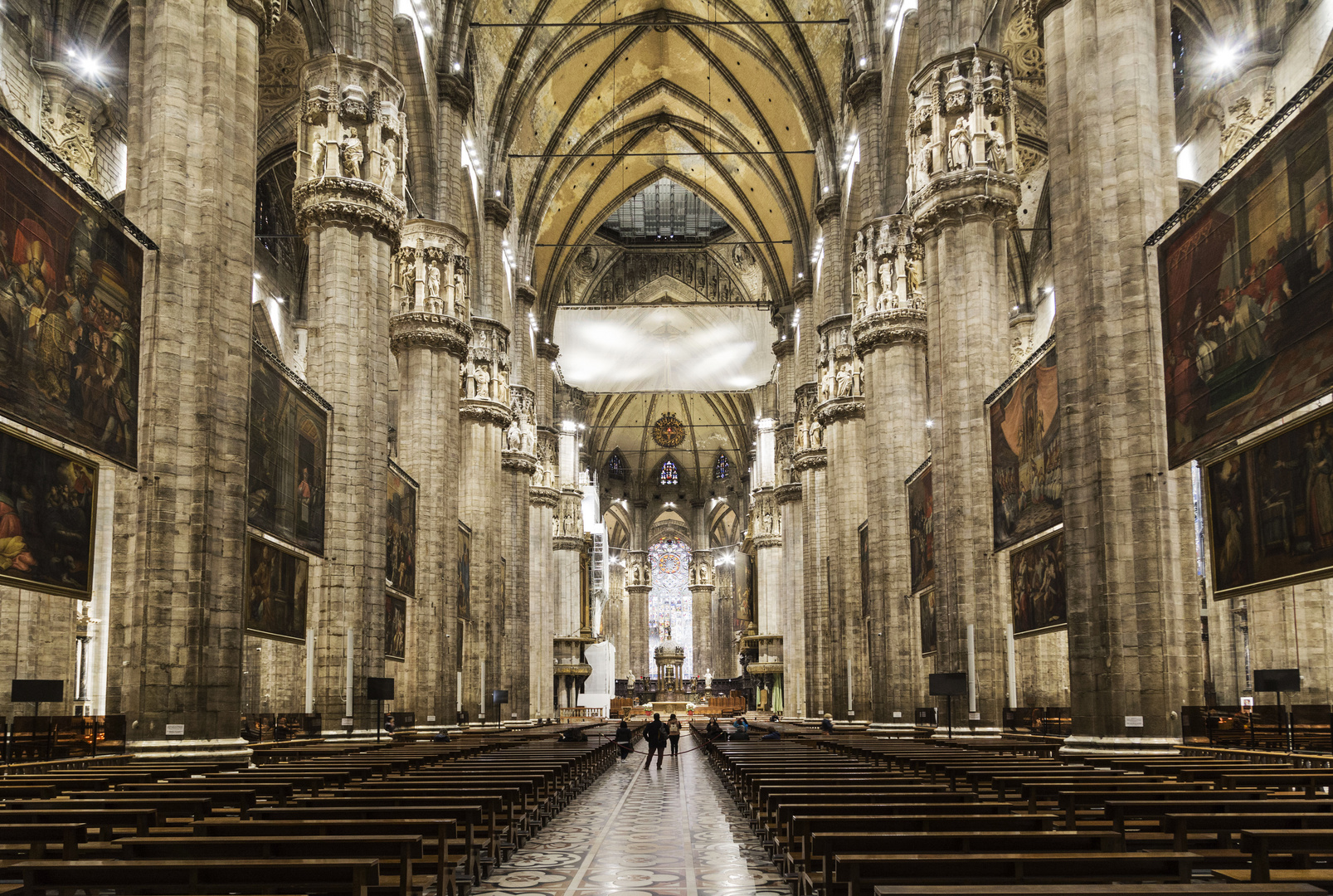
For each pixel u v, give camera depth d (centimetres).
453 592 3400
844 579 4088
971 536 2552
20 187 1335
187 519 1686
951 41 2719
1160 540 1702
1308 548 1315
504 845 1165
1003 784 1082
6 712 2369
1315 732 1553
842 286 4341
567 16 4547
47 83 2628
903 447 3362
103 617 2828
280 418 2059
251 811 843
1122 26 1812
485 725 4019
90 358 1498
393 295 3438
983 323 2589
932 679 2261
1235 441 1490
